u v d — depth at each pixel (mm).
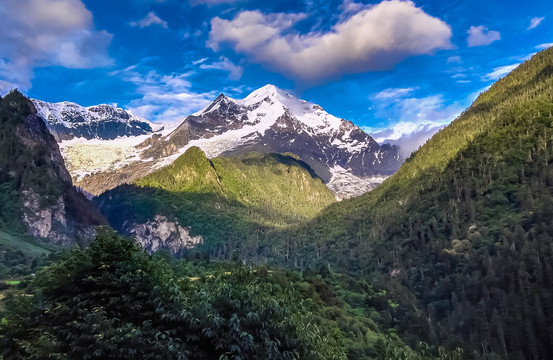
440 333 113188
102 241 23250
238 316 22703
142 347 19609
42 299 21016
